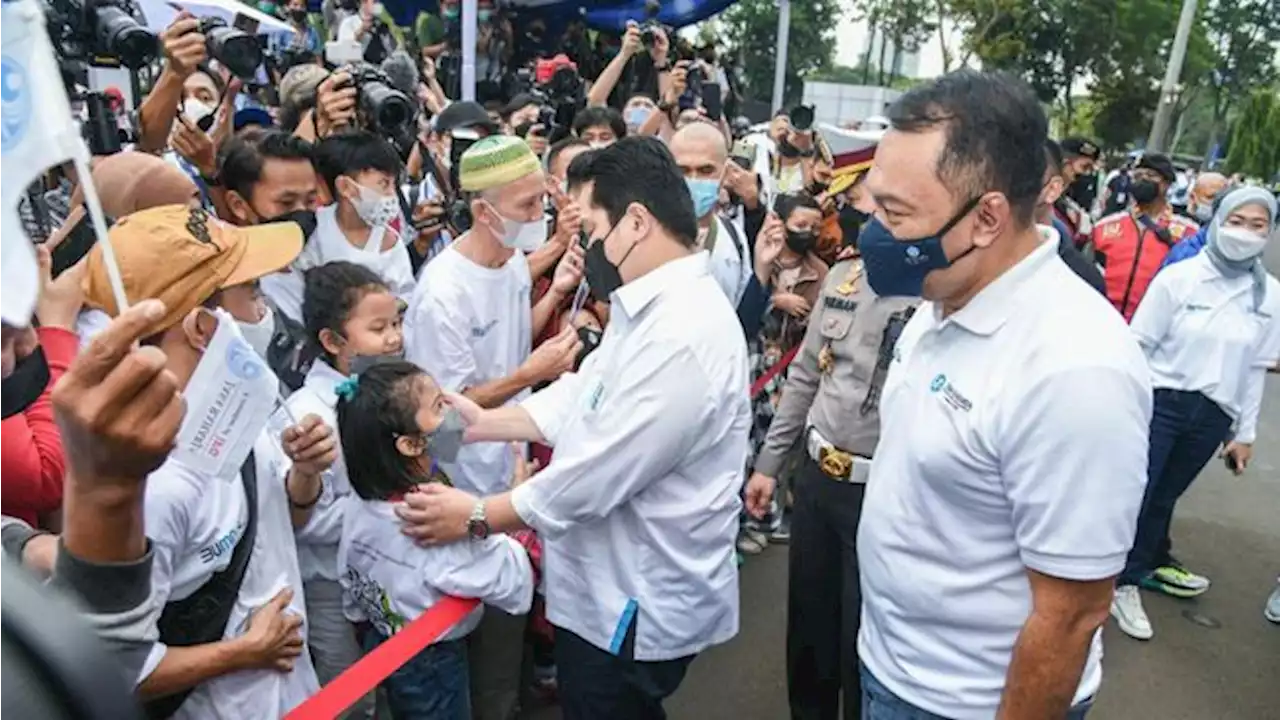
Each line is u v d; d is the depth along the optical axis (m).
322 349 2.28
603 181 1.92
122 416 0.82
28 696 0.47
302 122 3.64
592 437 1.86
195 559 1.59
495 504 1.89
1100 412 1.31
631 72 6.62
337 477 2.16
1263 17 42.88
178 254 1.42
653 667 2.01
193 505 1.55
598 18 11.23
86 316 1.81
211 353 1.31
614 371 1.86
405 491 2.00
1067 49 35.00
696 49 8.92
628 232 1.89
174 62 2.82
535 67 8.09
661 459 1.82
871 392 2.36
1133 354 1.37
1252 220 3.52
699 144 3.16
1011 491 1.40
